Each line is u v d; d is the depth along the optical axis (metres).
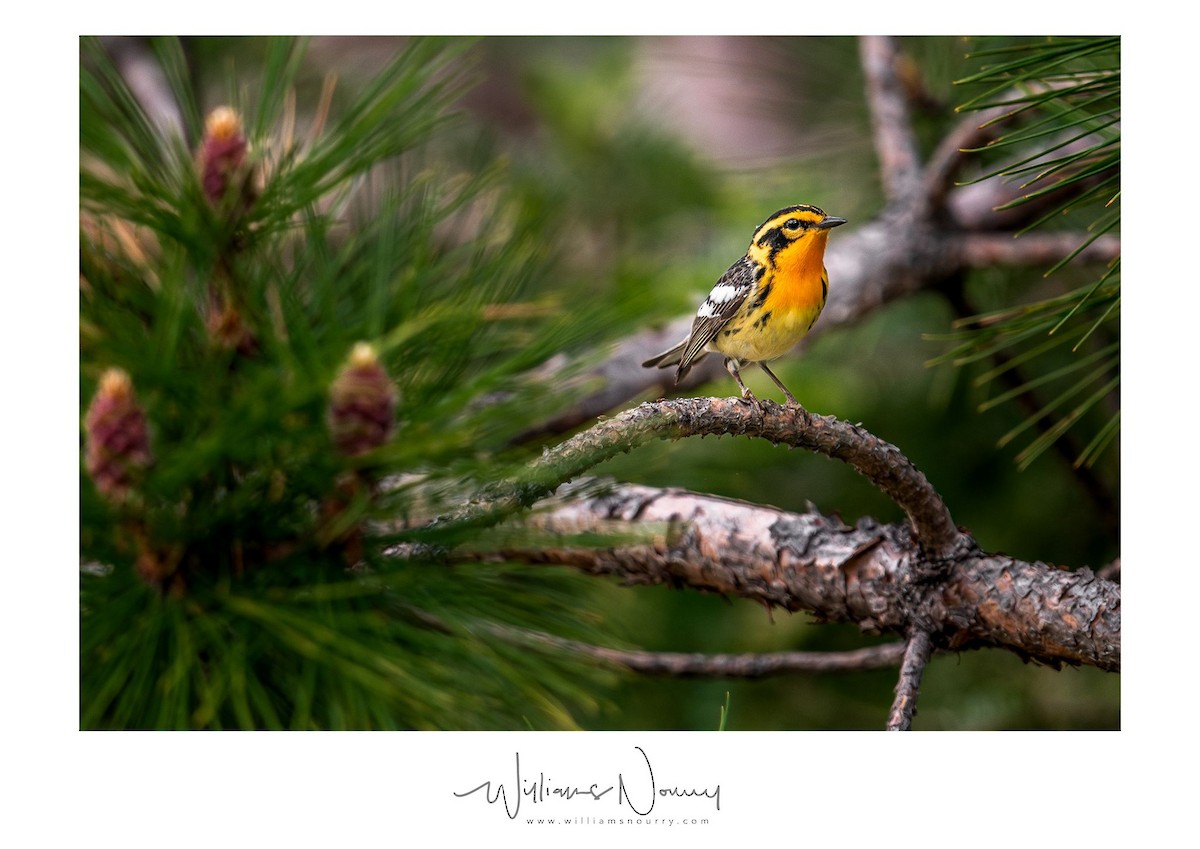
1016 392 5.75
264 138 5.67
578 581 5.69
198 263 5.42
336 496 5.00
